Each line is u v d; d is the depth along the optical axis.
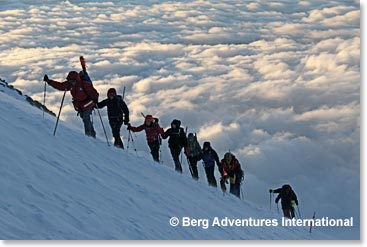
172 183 14.20
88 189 10.34
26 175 9.54
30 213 8.23
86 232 8.43
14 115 13.31
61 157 11.56
